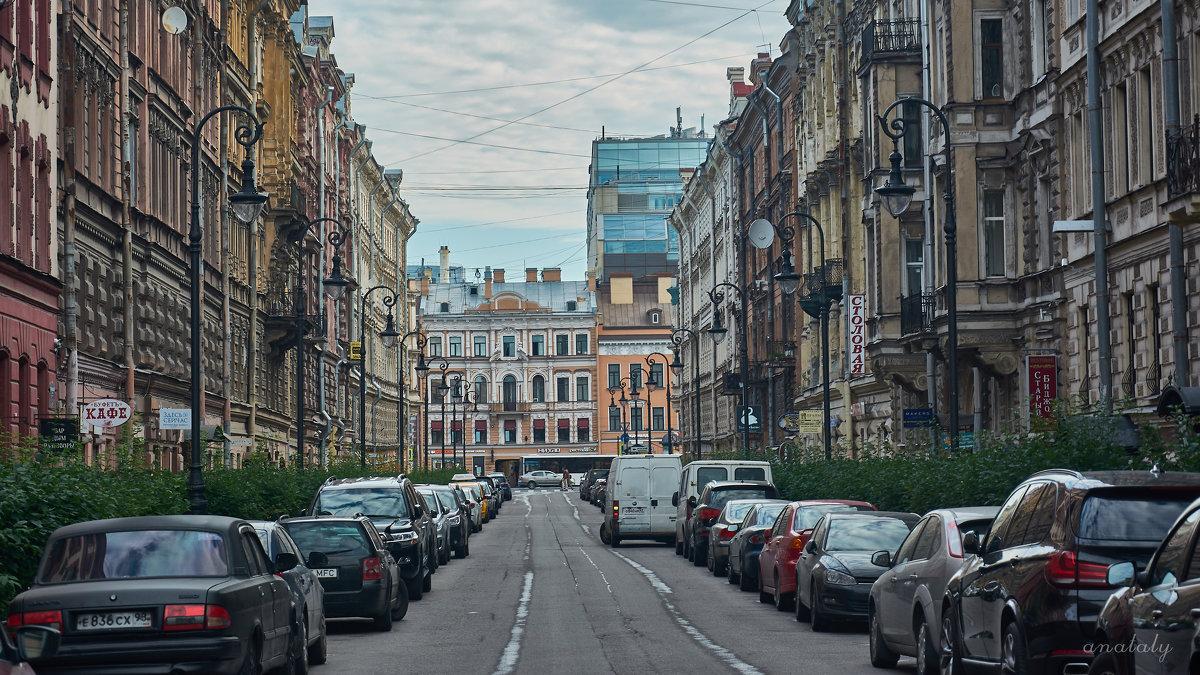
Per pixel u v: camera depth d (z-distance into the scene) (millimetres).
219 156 54438
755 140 82625
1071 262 34062
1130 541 12039
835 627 22453
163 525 14617
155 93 44000
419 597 28953
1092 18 29172
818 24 61406
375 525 28656
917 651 16094
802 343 67438
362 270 98438
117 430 38750
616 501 49594
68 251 35344
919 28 45938
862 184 52469
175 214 47250
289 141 68188
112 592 13547
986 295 38219
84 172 37156
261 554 15664
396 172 118938
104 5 39125
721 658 18656
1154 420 28672
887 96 46312
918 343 39938
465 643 21078
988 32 38844
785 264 42969
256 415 60594
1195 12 27047
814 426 54219
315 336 72250
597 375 158625
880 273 45844
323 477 45812
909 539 17422
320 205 75750
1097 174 29141
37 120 33281
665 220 170625
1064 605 12016
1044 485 13172
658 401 158625
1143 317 30172
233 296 56750
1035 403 33375
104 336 38875
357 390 94688
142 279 42688
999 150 38656
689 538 40906
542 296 162875
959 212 38469
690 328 116250
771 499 35844
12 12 31406
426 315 159125
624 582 33125
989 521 15695
